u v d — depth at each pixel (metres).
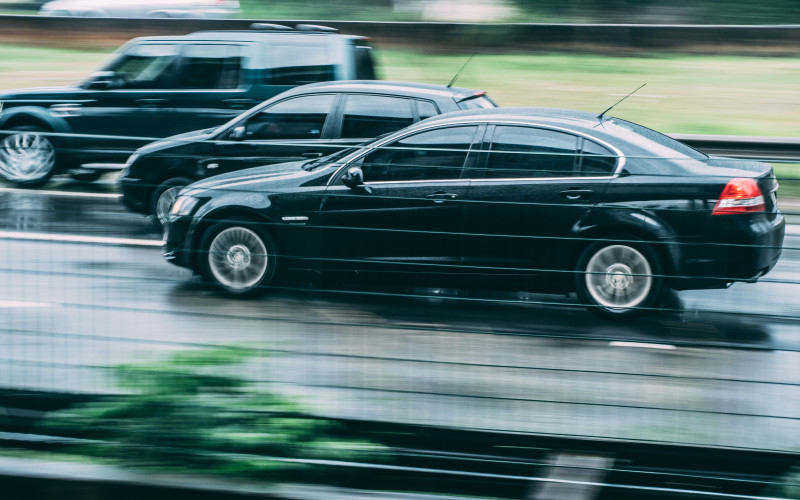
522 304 5.89
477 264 5.93
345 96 13.45
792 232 6.00
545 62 33.94
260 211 7.07
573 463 5.65
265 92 16.34
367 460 5.55
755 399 5.61
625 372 5.69
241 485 4.98
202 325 5.96
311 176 8.74
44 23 37.03
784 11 44.59
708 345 5.71
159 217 6.22
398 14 46.81
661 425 5.68
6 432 5.99
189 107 16.56
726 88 29.91
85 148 6.14
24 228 6.16
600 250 6.02
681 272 5.92
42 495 5.04
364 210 6.80
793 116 26.06
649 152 9.51
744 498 5.32
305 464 5.46
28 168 6.15
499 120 9.92
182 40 16.81
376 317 5.79
